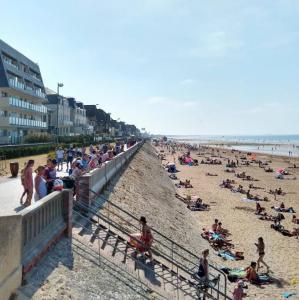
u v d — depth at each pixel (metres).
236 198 44.25
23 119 66.88
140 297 12.70
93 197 19.56
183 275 16.70
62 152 31.80
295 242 27.44
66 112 108.44
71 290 10.52
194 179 60.69
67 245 13.19
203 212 36.38
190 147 160.62
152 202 30.69
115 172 32.12
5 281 8.35
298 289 19.52
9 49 66.00
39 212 11.09
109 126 164.12
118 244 16.02
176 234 24.52
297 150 175.75
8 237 8.55
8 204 16.28
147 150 99.25
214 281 16.70
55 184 13.95
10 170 27.02
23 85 67.12
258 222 33.00
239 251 24.84
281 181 62.25
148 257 15.74
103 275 12.64
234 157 114.12
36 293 9.39
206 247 25.16
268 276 21.00
